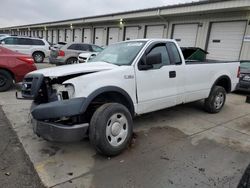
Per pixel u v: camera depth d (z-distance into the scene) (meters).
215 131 4.42
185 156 3.37
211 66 5.21
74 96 3.02
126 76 3.54
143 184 2.68
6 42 14.62
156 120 4.94
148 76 3.86
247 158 3.38
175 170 2.99
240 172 2.99
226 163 3.21
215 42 13.57
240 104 6.81
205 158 3.33
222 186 2.67
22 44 15.20
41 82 3.21
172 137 4.05
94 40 25.77
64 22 30.64
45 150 3.43
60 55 13.51
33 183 2.64
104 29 23.64
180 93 4.52
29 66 7.20
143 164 3.12
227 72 5.69
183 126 4.63
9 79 7.10
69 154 3.34
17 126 4.30
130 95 3.62
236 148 3.70
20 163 3.05
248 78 7.93
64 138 2.92
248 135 4.29
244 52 12.05
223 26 13.07
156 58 3.74
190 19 14.77
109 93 3.44
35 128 3.12
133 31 19.88
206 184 2.70
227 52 12.98
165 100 4.21
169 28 16.33
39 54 15.95
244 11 11.80
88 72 3.30
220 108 5.70
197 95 4.97
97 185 2.64
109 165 3.07
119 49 4.32
